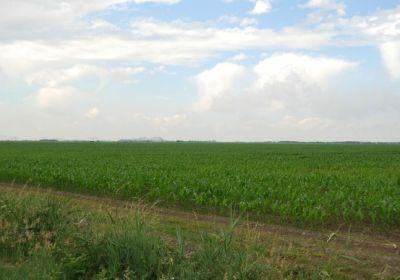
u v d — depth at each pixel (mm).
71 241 8203
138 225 8055
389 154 60406
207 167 28188
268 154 57812
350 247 9914
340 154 59812
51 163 30750
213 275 6574
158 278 6805
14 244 8422
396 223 12953
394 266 8281
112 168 25719
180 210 15422
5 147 85750
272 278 6930
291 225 13000
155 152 63094
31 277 6902
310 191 16250
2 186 21875
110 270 7160
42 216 9336
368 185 17953
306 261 8164
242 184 17906
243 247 7684
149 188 18328
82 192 20344
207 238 7418
